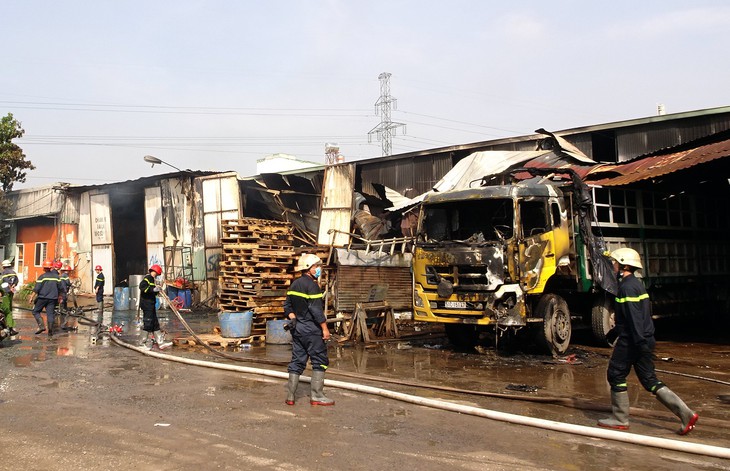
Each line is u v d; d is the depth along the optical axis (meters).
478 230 10.41
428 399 6.55
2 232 31.81
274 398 6.89
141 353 10.54
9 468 4.38
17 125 31.69
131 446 4.94
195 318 18.19
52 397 6.86
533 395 7.16
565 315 10.72
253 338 12.44
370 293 13.63
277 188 22.88
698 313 14.37
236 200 22.09
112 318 17.56
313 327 6.58
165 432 5.37
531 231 10.22
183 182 23.89
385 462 4.60
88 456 4.67
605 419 5.71
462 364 9.68
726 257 15.57
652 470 4.47
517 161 15.42
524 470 4.45
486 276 9.90
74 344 11.88
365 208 20.16
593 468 4.50
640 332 5.37
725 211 15.85
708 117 15.41
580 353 10.84
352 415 6.10
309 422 5.78
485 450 4.94
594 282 11.15
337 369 9.12
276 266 13.65
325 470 4.39
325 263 14.26
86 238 27.44
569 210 11.06
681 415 5.36
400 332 14.03
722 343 12.75
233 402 6.66
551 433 5.47
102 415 6.00
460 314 10.16
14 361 9.62
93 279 27.03
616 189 12.26
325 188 20.72
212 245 22.72
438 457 4.74
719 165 12.41
